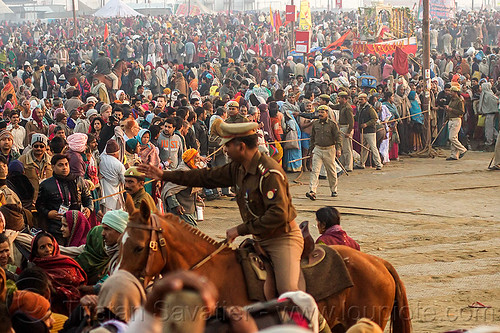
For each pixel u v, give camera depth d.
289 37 49.88
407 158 21.69
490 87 23.34
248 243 5.95
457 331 4.19
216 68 35.16
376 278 6.30
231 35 52.75
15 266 7.42
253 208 5.72
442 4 65.31
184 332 2.66
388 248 11.60
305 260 6.03
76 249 7.43
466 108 23.62
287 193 5.71
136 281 4.92
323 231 7.92
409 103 22.19
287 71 35.31
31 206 9.72
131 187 8.42
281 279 5.67
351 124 18.84
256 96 22.80
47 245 6.82
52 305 6.55
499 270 10.27
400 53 24.66
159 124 15.34
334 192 15.91
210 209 14.98
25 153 11.12
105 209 11.02
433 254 11.19
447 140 23.66
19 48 46.72
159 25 65.31
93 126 14.89
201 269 5.52
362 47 35.50
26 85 28.22
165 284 2.75
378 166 19.64
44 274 6.09
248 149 5.65
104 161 11.03
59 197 8.87
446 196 15.88
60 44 48.31
